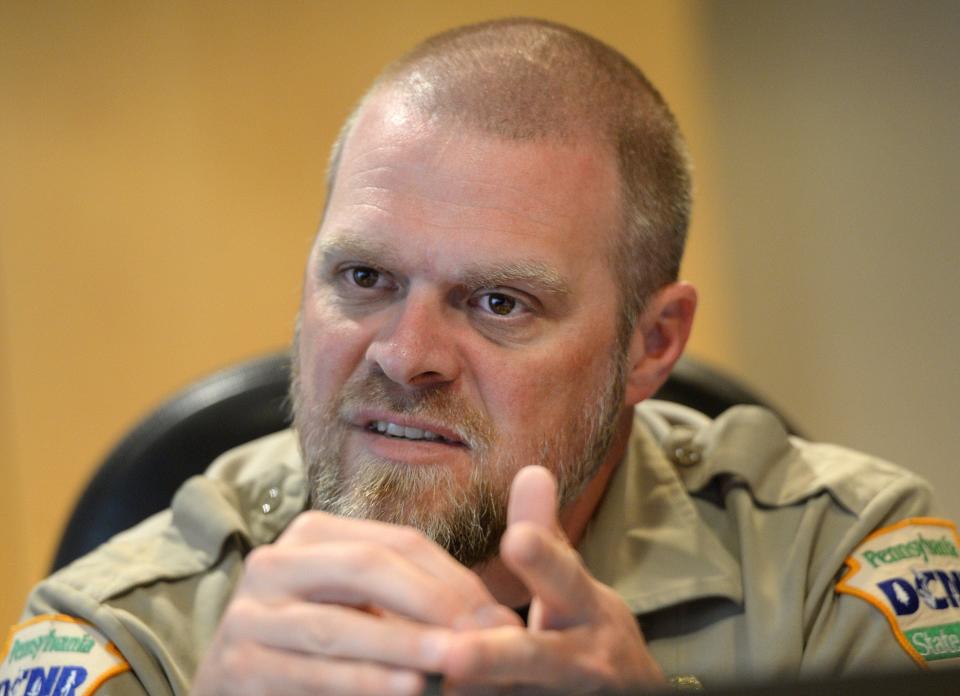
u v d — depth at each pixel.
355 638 2.57
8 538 8.57
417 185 3.85
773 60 10.37
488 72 4.00
